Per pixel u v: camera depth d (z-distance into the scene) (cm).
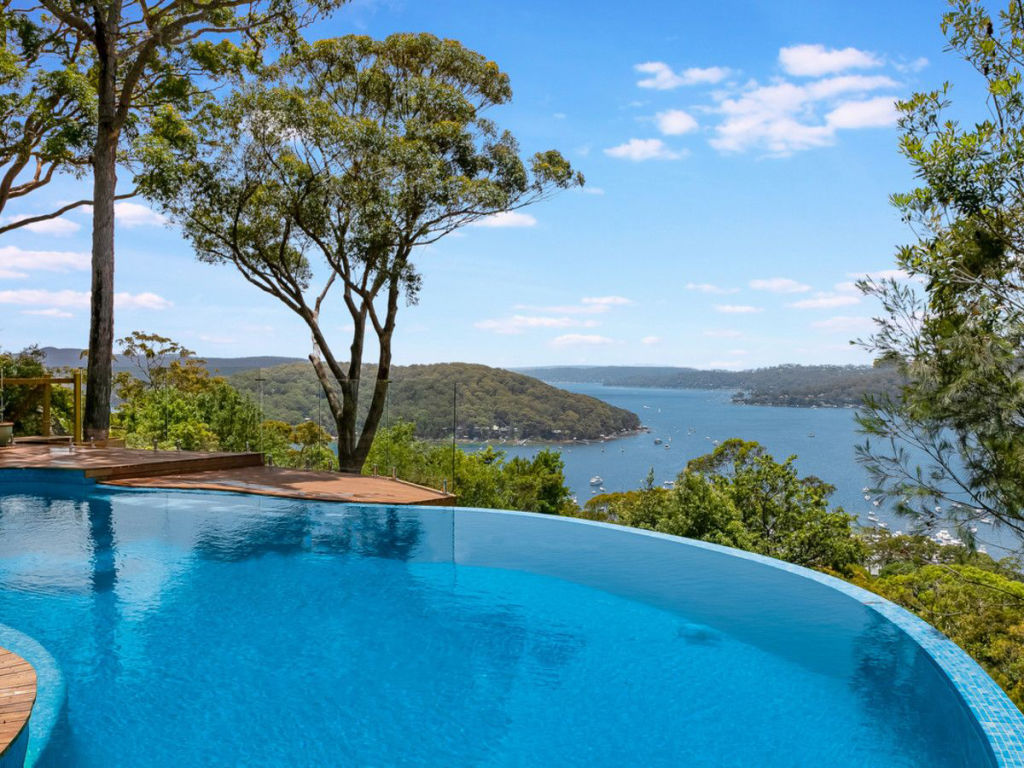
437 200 1600
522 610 693
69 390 1859
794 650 590
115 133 1547
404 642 615
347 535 945
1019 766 378
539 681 545
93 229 1509
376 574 795
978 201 715
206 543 892
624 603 710
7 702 355
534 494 4456
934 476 570
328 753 439
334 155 1552
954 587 873
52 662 480
